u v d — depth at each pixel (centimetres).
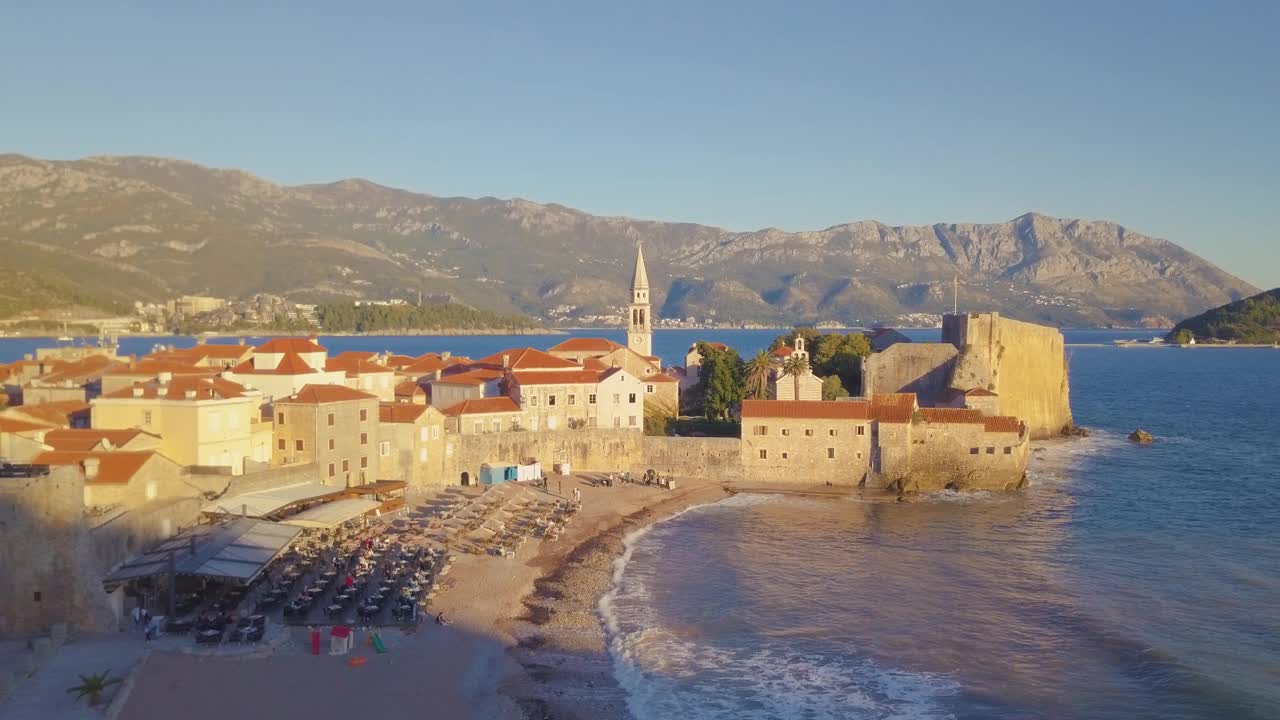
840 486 12762
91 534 6319
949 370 16288
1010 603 7731
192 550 6631
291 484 9406
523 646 6656
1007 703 5856
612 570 8675
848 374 17412
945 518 10956
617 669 6341
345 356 15388
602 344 17788
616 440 13212
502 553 8906
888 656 6606
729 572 8631
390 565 7894
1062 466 15038
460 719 5422
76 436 8594
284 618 6706
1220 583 8275
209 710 5259
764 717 5647
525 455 12738
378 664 6069
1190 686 6031
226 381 10638
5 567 6044
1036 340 18650
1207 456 16188
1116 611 7512
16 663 5656
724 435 14412
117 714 5109
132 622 6381
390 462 11319
